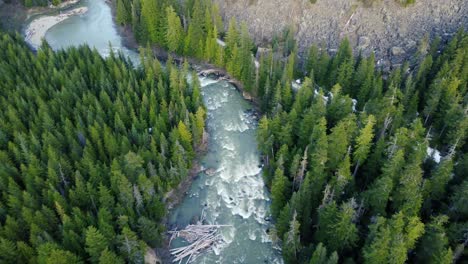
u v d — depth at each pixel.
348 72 72.31
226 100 80.12
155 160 59.38
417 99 67.69
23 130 63.44
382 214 47.84
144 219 49.84
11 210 50.09
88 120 63.84
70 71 77.56
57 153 57.69
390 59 83.31
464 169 51.78
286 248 48.81
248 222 58.31
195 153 67.88
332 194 48.25
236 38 82.50
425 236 43.88
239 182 64.06
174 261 53.34
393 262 40.41
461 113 58.97
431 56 71.56
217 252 54.69
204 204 60.94
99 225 47.62
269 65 75.25
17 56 81.00
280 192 54.22
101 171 55.47
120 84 70.56
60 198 50.50
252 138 71.81
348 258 44.41
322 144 53.16
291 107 67.94
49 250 42.75
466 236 42.88
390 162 49.06
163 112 66.44
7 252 44.34
